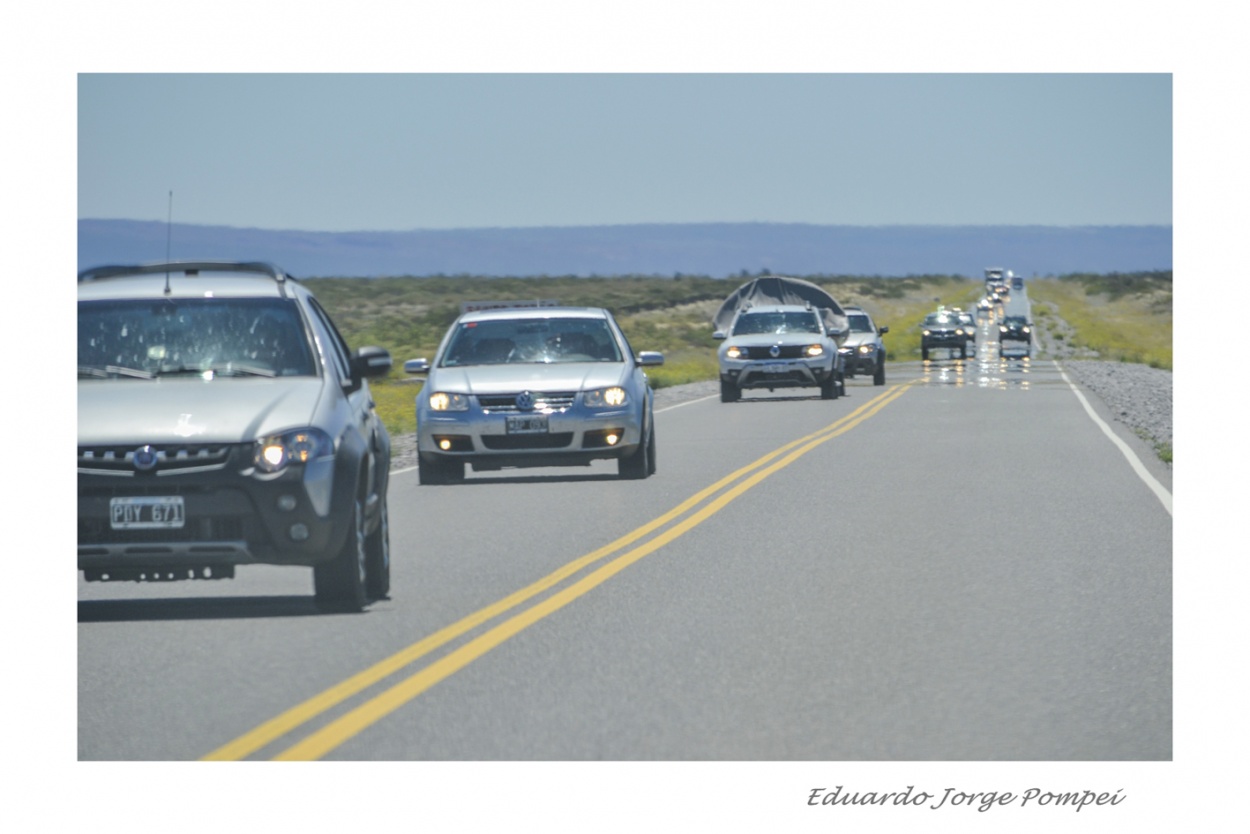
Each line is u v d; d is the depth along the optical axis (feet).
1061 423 231.91
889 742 60.64
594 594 92.17
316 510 83.05
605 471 168.55
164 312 92.89
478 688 68.85
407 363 162.40
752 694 67.51
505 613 86.33
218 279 96.99
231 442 82.64
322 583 86.33
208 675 71.41
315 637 80.02
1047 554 106.63
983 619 83.97
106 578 85.46
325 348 92.99
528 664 73.41
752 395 330.95
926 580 96.53
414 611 87.35
